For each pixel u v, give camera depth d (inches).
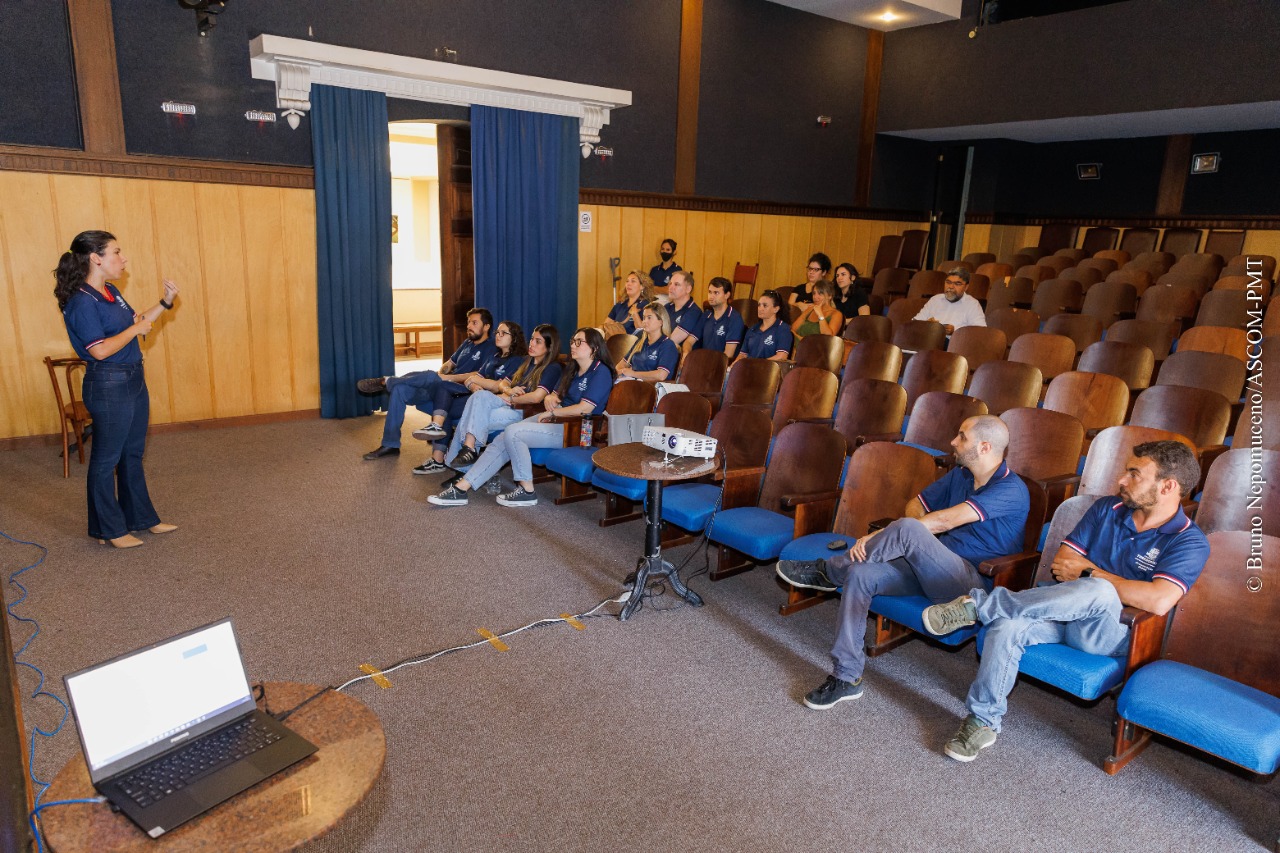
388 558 147.2
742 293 369.4
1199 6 288.2
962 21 360.8
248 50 225.6
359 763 57.5
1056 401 153.8
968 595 97.9
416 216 439.2
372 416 258.2
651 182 326.3
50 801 53.4
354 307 250.1
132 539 150.4
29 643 114.5
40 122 202.1
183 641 60.8
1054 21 329.1
